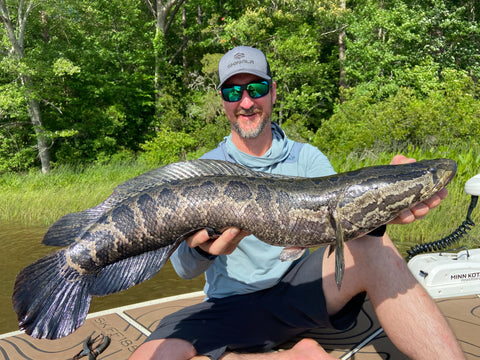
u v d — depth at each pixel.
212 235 0.90
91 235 0.88
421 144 5.52
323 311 1.02
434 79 8.73
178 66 11.59
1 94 7.38
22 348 1.21
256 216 0.88
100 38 10.48
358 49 9.62
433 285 1.41
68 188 5.55
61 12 8.54
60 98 8.62
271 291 1.06
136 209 0.88
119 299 2.17
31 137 9.42
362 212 0.89
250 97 1.10
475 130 5.31
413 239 3.00
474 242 2.75
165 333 0.99
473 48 9.75
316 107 10.72
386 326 0.95
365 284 0.97
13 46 7.59
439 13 9.45
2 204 4.78
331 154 5.93
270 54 9.48
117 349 1.19
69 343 1.24
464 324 1.23
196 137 8.91
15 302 0.85
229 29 9.65
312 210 0.89
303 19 10.21
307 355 0.96
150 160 8.00
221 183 0.89
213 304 1.06
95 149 9.33
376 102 9.30
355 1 11.11
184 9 12.06
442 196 0.92
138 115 10.80
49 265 0.88
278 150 1.14
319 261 1.05
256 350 1.05
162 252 0.89
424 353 0.90
